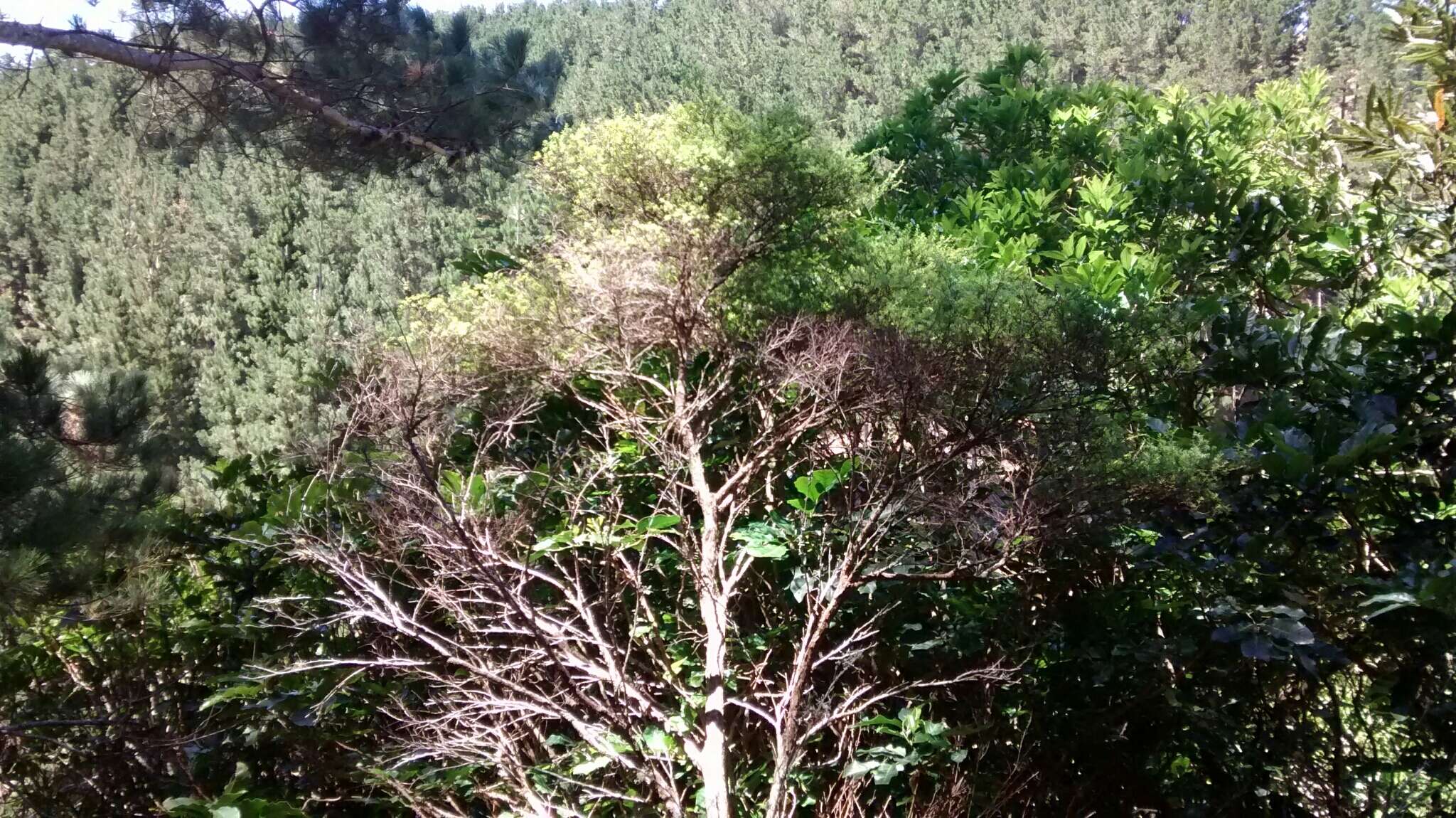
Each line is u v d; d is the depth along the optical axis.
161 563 3.96
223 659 3.63
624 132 4.27
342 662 2.73
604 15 40.47
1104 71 34.75
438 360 3.36
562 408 3.80
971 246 4.93
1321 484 3.00
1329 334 4.00
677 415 3.10
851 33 37.84
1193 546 3.06
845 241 4.34
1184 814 3.00
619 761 2.51
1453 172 4.97
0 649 3.81
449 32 9.52
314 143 8.89
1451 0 4.79
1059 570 3.19
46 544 3.83
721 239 3.74
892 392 3.09
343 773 3.16
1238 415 3.57
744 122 4.37
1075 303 3.84
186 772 3.37
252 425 23.73
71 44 7.59
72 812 3.44
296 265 28.91
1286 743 3.06
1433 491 3.17
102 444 4.90
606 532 2.97
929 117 6.52
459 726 2.84
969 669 3.05
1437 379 3.31
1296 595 2.87
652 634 2.98
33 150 35.56
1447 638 2.74
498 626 2.86
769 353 3.42
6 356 4.89
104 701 3.65
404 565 3.11
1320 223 5.20
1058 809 3.05
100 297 30.77
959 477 3.13
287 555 3.17
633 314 3.37
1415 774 3.02
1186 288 4.95
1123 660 2.94
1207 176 5.40
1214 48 32.59
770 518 3.06
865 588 2.90
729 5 39.59
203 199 32.06
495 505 3.21
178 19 7.91
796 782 2.69
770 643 3.08
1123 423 3.65
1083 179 5.86
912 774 2.78
